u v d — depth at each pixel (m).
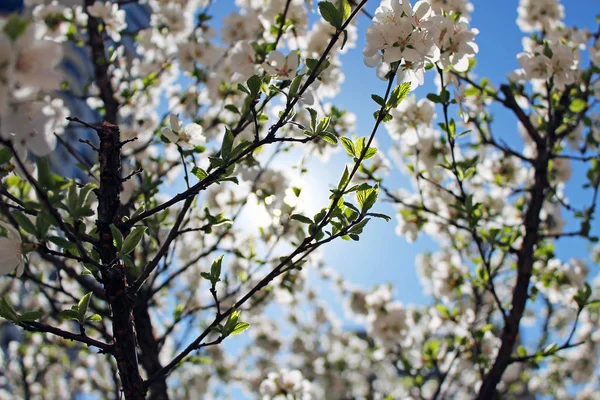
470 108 4.95
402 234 5.28
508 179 5.67
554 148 5.29
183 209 2.45
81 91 5.23
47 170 1.70
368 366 11.01
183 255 6.55
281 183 4.48
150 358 4.14
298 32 4.08
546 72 4.09
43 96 1.61
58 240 1.79
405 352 6.70
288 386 4.62
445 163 4.64
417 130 4.23
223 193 5.32
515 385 6.97
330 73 4.31
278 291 6.12
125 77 5.70
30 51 1.35
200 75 5.10
